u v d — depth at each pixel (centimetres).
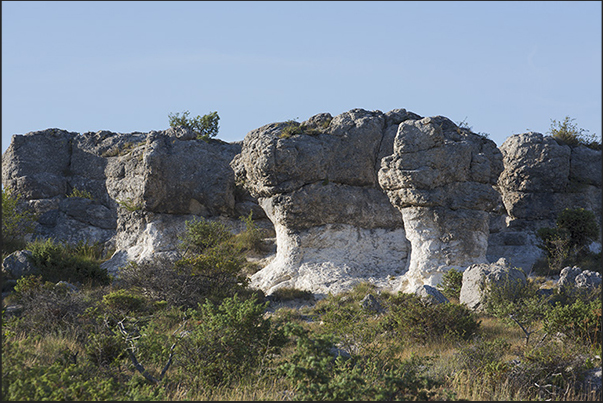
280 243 4228
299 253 4078
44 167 5994
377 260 4109
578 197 4581
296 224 4088
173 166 4994
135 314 2706
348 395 1418
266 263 4406
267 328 1966
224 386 1720
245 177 4662
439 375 1773
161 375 1755
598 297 2745
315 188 4097
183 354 1880
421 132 3725
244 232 4838
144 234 4956
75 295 2672
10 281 3494
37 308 2467
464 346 2019
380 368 1748
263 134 4262
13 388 1352
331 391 1423
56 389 1416
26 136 6053
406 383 1530
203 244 4156
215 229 4184
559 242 3791
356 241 4150
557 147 4594
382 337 2491
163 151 4991
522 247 4291
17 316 2612
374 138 4269
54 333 2256
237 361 1844
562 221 4016
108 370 1777
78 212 5572
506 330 2559
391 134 4284
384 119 4412
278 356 2066
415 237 3794
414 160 3719
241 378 1770
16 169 5925
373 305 3022
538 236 4069
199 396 1606
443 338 2438
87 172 5925
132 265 3569
